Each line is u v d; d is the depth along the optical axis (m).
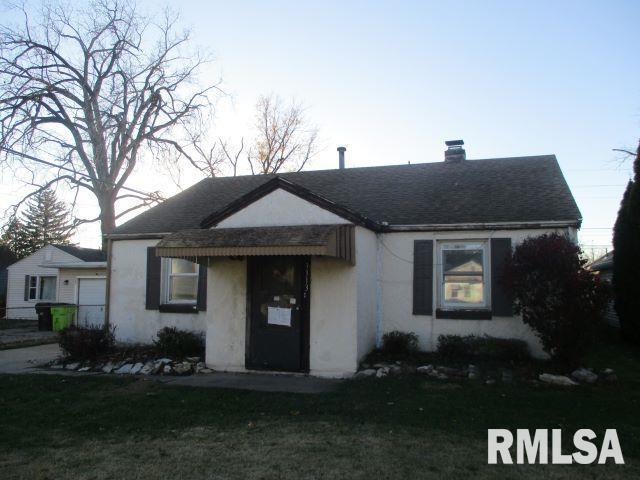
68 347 11.74
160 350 11.80
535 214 11.05
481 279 11.48
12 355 13.75
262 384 9.13
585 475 4.86
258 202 10.62
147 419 6.91
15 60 23.36
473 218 11.38
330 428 6.35
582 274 9.28
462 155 15.62
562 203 11.38
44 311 22.89
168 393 8.45
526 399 7.68
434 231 11.60
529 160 14.72
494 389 8.36
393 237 11.86
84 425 6.67
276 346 10.14
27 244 48.88
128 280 14.17
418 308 11.52
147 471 5.00
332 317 9.91
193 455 5.43
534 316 9.51
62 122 25.30
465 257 11.61
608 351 12.64
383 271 11.86
